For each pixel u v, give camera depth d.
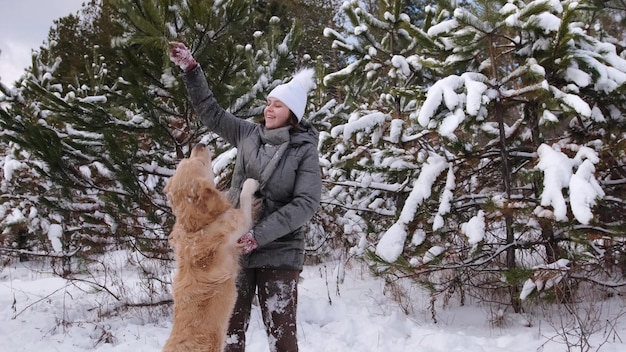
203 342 2.78
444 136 5.27
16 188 8.30
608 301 5.86
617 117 5.65
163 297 6.50
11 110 5.93
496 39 6.08
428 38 6.07
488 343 4.96
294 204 3.10
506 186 5.76
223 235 2.92
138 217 6.35
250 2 5.86
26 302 6.86
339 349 4.96
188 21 5.45
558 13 5.71
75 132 6.14
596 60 5.30
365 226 7.71
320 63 8.03
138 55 5.91
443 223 5.47
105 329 5.68
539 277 4.92
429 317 6.22
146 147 6.88
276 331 3.21
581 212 4.43
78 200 7.01
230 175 6.02
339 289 7.61
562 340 4.68
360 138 6.27
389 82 8.36
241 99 6.10
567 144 5.29
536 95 5.26
